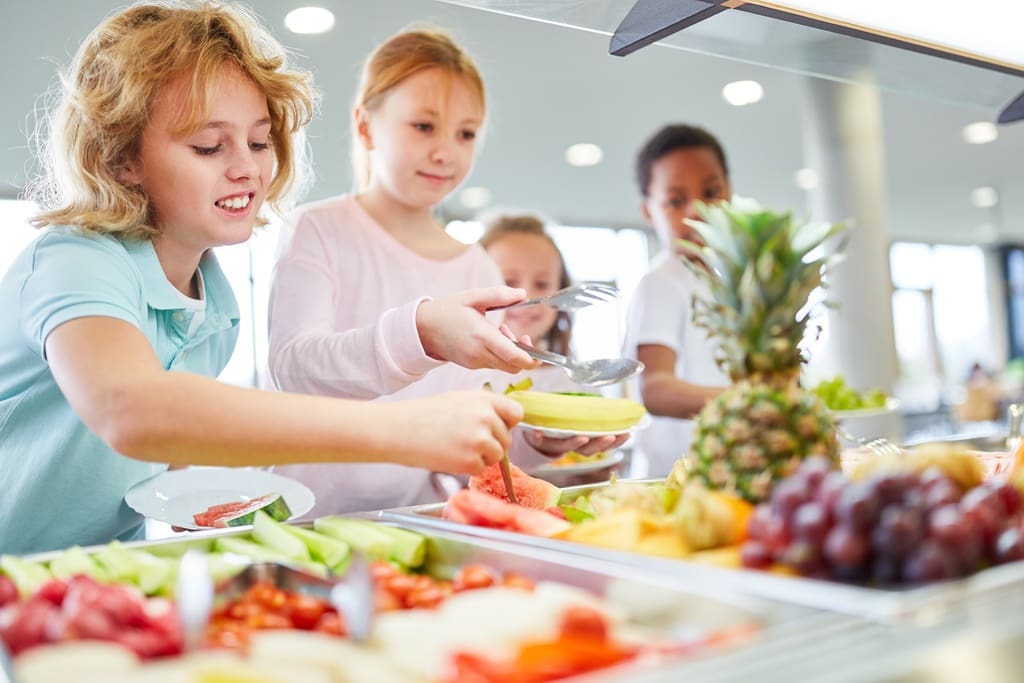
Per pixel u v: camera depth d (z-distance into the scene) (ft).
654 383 9.78
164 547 3.59
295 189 6.20
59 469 4.72
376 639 2.41
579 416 4.81
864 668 2.03
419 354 5.06
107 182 4.66
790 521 2.72
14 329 4.44
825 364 16.85
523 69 17.33
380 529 3.80
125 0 12.57
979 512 2.72
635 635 2.65
